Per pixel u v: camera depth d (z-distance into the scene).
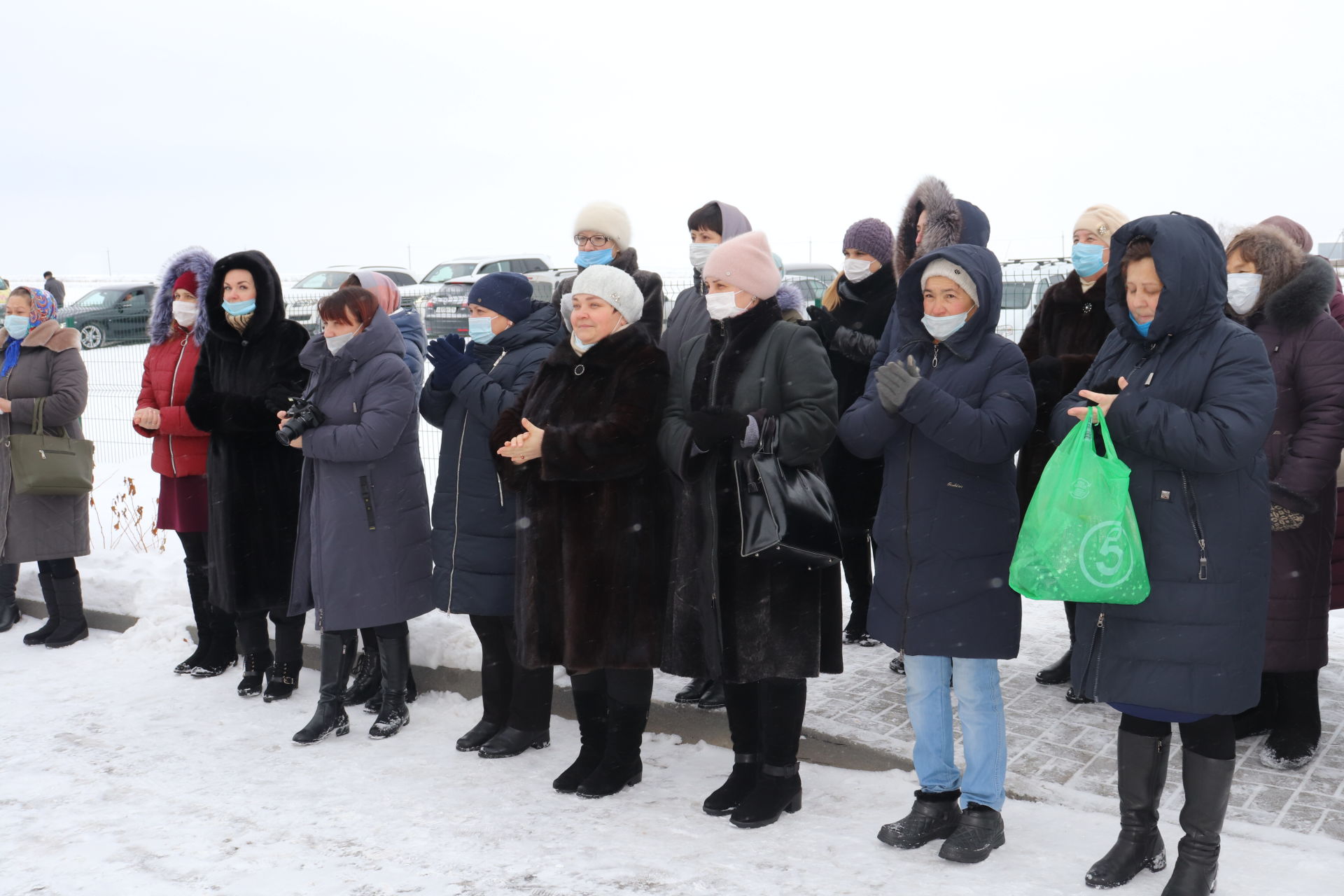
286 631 5.13
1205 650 2.87
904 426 3.38
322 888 3.26
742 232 4.64
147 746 4.55
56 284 25.05
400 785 4.08
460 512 4.32
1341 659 4.96
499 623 4.42
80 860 3.50
